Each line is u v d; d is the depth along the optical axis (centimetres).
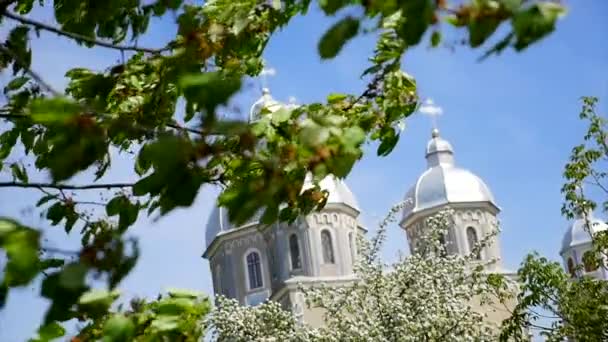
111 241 375
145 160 378
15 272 360
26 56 583
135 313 446
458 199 6469
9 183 565
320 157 432
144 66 605
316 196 634
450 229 6372
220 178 527
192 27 573
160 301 452
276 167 420
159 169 371
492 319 4438
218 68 618
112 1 542
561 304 2291
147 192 392
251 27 603
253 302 6291
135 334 434
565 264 7438
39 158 641
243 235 6481
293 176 440
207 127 363
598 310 2233
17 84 592
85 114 373
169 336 443
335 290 3172
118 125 396
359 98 669
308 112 522
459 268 3080
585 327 2234
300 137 438
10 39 580
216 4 605
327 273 5900
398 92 668
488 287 3041
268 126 513
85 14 546
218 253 6625
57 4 557
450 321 2881
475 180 6631
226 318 3188
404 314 2919
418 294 2972
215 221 6694
